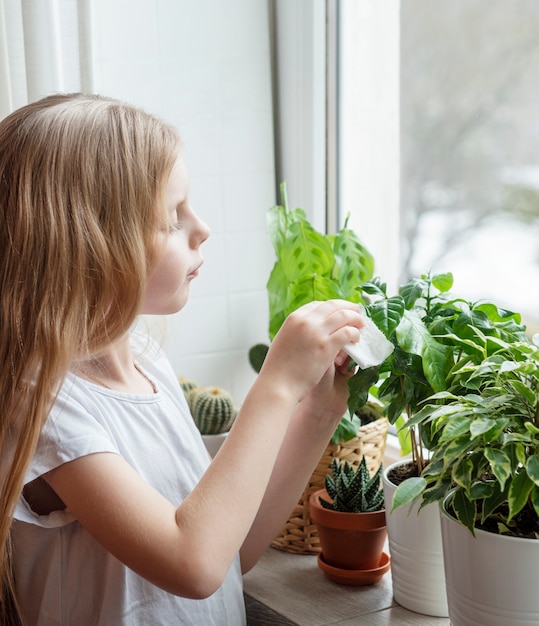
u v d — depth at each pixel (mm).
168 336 1502
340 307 971
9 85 1282
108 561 969
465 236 1506
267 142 1550
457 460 816
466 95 1484
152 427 1036
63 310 899
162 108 1452
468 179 1492
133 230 920
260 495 886
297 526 1228
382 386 994
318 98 1494
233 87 1504
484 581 820
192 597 862
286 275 1317
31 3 1243
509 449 790
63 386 950
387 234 1581
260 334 1590
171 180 973
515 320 1027
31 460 885
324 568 1144
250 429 893
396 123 1554
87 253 906
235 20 1489
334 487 1151
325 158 1523
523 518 861
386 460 1431
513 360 895
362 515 1094
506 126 1431
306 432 1101
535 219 1398
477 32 1461
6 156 929
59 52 1279
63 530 972
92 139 924
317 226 1531
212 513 862
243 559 1114
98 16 1387
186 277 1005
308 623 1031
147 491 886
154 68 1438
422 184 1561
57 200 906
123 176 922
